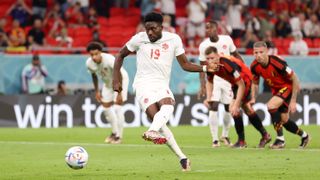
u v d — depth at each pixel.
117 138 42.97
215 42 40.62
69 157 26.36
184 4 76.44
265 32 69.81
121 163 30.56
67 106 56.75
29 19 67.94
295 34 68.06
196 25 69.25
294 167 28.22
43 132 51.31
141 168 28.52
